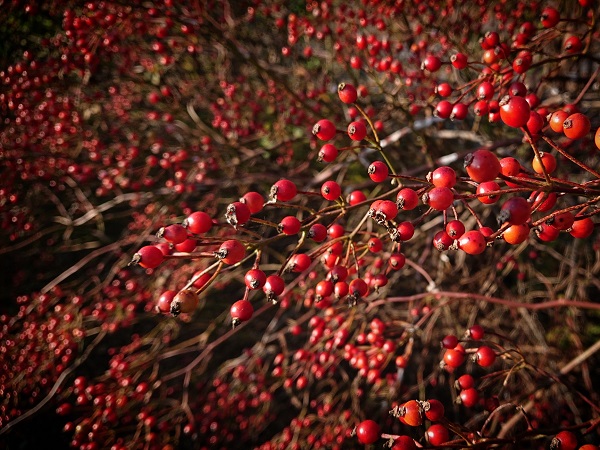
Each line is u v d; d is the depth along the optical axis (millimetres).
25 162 4164
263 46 5688
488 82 1939
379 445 3730
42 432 4340
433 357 4410
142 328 5430
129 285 4145
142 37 4672
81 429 3146
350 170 5438
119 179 4258
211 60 5328
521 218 1162
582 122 1325
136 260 1413
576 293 4445
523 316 4055
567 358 3869
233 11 5332
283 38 5086
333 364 3199
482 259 4602
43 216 5570
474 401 1838
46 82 3766
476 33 3787
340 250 1766
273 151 5055
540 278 4164
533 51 2182
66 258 5766
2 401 4047
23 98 3818
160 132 5461
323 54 5000
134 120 5242
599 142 1314
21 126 4066
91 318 4219
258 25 5465
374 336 2650
